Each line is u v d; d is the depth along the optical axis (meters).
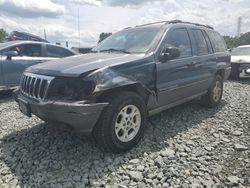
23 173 3.23
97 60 3.76
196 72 5.14
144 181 3.05
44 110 3.33
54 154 3.68
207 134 4.45
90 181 3.04
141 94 3.99
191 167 3.36
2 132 4.54
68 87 3.36
